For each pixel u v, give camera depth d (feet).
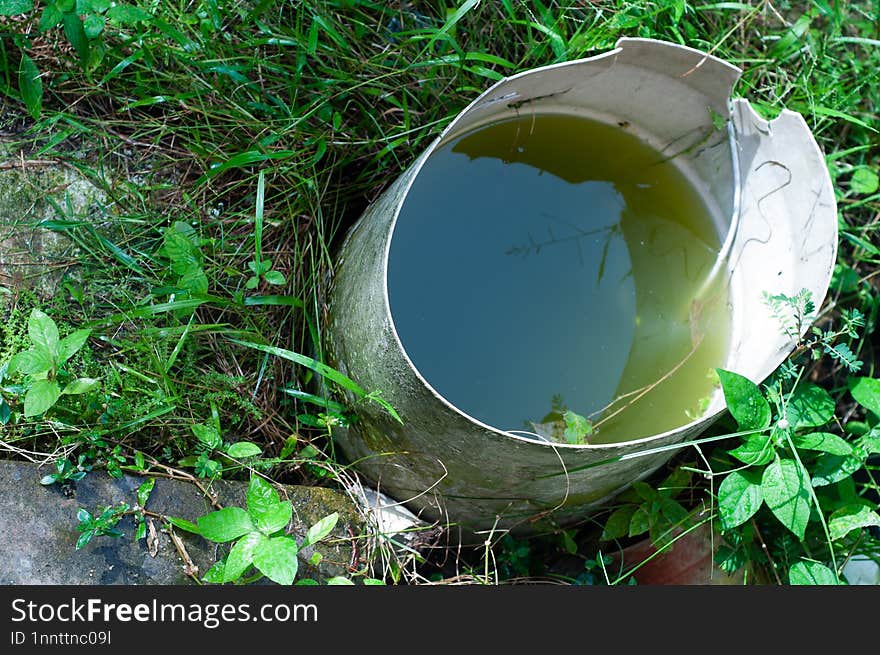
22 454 4.25
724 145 4.98
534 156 5.18
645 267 5.19
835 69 5.88
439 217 4.94
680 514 4.95
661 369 4.97
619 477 4.40
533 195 5.16
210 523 3.97
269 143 5.05
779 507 4.37
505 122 4.95
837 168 5.84
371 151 5.30
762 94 5.88
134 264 4.68
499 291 4.93
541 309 4.97
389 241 3.88
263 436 4.89
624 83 4.72
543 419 4.70
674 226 5.28
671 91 4.74
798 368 5.53
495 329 4.83
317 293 4.93
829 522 4.88
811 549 5.12
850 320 4.73
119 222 4.76
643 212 5.29
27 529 4.02
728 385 4.33
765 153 4.75
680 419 4.81
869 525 4.91
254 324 4.87
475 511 4.65
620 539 5.37
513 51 5.57
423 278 4.80
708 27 5.84
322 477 4.89
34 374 4.09
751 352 4.83
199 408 4.69
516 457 3.81
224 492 4.45
